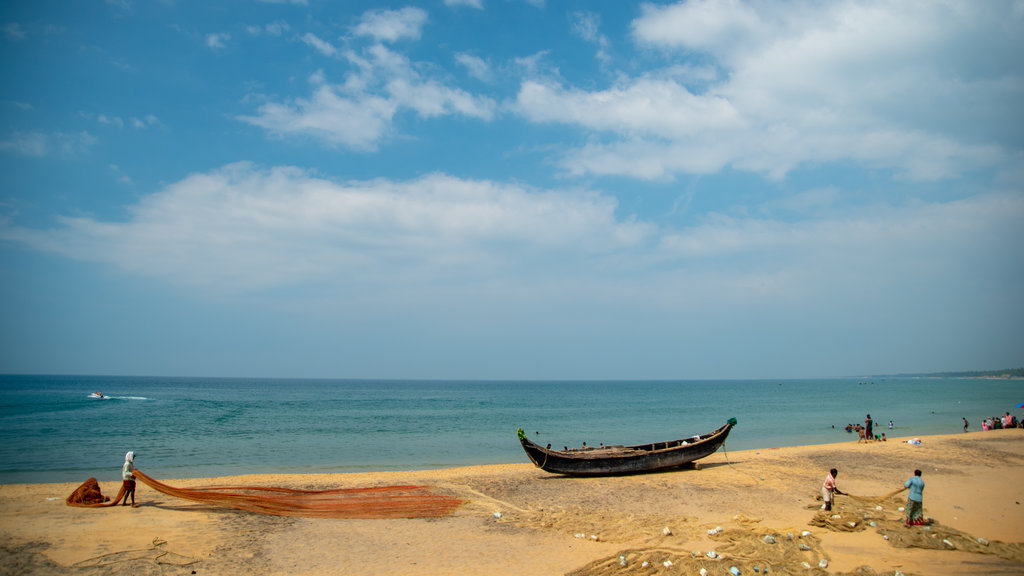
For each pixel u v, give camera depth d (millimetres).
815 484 26734
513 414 84438
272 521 19891
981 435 45781
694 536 18625
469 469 32812
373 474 30562
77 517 19125
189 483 27219
